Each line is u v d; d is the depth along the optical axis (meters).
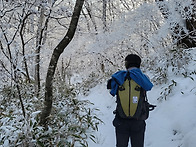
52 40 6.38
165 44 6.34
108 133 4.07
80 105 5.19
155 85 5.08
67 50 6.71
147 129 3.85
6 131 3.04
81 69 8.60
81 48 7.01
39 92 5.34
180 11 5.76
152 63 6.07
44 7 4.09
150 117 4.15
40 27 4.80
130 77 2.62
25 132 3.02
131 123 2.61
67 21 5.73
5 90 4.96
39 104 4.34
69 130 3.39
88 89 7.16
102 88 6.80
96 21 8.59
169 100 4.22
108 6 8.98
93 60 8.18
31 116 3.23
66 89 5.52
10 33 3.87
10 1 3.79
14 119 3.64
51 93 3.23
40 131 3.21
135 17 6.22
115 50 7.52
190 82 4.38
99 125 4.45
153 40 6.12
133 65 2.76
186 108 3.73
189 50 5.86
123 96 2.57
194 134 3.06
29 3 3.74
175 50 5.34
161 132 3.61
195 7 5.65
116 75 2.66
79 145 3.43
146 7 6.05
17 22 4.24
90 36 6.49
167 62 5.30
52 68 3.12
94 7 8.73
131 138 2.70
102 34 6.51
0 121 3.56
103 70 8.07
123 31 6.40
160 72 5.11
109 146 3.62
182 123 3.48
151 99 4.69
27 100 4.87
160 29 5.98
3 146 2.93
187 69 4.83
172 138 3.37
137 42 7.03
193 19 5.89
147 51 7.19
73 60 8.02
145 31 6.62
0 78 3.57
